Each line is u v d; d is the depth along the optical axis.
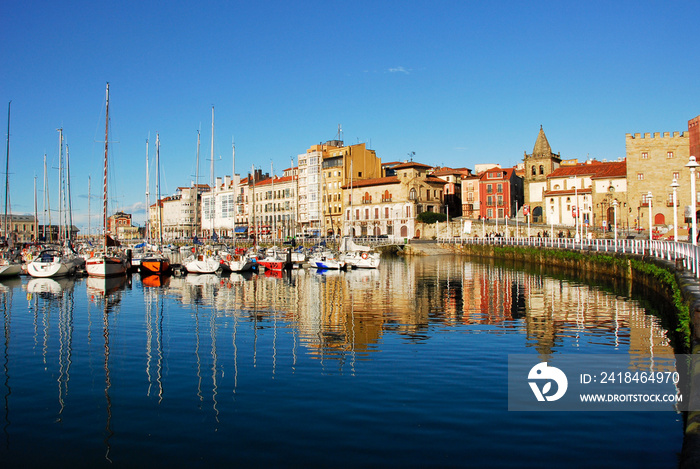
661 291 35.88
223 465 12.66
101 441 14.15
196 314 34.12
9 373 20.45
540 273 64.25
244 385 18.53
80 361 22.17
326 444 13.63
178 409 16.34
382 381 18.72
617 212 111.00
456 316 32.38
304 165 161.38
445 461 12.59
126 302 40.19
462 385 18.14
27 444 14.02
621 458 12.59
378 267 75.88
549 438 13.79
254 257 72.69
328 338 26.03
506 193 137.12
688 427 10.97
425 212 136.00
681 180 99.50
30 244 88.44
